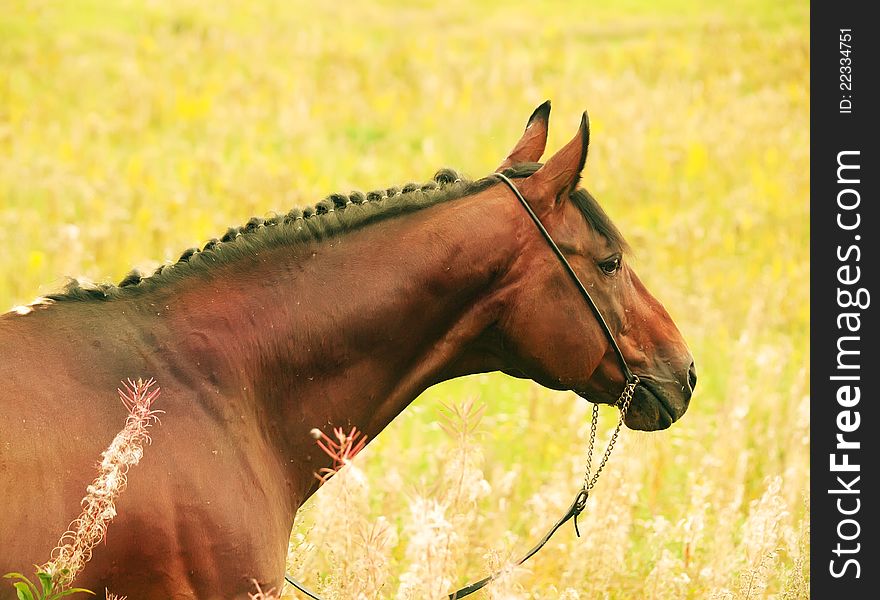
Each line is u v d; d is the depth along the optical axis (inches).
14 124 936.3
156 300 243.6
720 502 413.4
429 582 249.8
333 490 317.1
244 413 241.0
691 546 359.3
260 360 245.3
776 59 1286.9
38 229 702.5
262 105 1058.1
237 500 230.8
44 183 775.1
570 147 261.7
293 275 250.5
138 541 218.8
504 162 283.0
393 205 260.5
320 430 252.1
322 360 250.1
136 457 213.2
